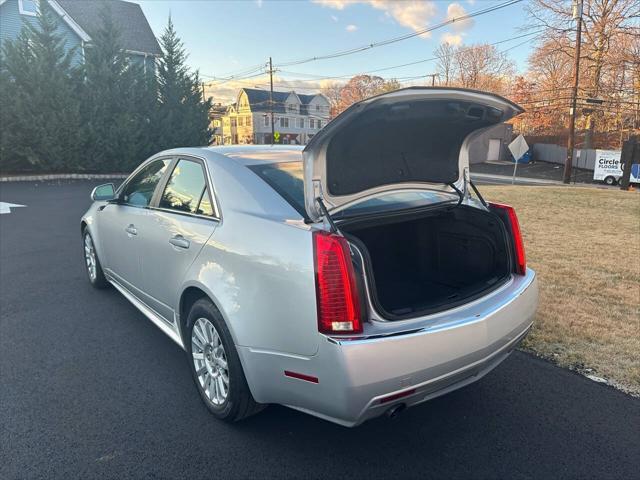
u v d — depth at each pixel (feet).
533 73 155.63
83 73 64.90
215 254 8.32
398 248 11.19
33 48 59.36
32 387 9.93
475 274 9.88
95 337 12.50
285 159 9.80
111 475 7.35
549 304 14.96
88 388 9.93
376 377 6.45
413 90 6.77
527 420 8.91
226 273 8.00
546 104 148.66
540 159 158.92
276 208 7.92
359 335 6.53
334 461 7.75
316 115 258.98
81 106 64.90
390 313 6.98
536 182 109.09
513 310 8.29
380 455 7.91
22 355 11.42
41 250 22.45
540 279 17.75
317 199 7.34
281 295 7.06
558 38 126.93
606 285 16.99
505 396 9.77
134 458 7.75
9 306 14.78
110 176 67.10
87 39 75.72
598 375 10.57
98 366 10.91
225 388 8.54
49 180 59.98
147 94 72.23
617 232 28.04
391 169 8.75
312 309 6.68
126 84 68.39
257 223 7.80
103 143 66.33
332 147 7.34
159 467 7.55
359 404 6.48
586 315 14.01
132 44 84.28
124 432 8.45
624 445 8.15
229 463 7.66
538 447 8.11
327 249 6.64
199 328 9.11
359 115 6.73
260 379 7.54
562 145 155.43
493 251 9.45
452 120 8.51
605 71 124.06
